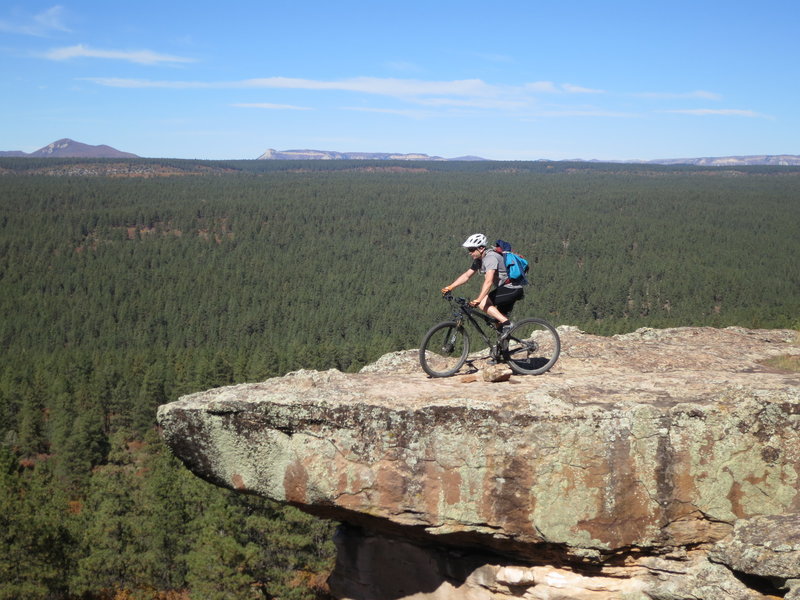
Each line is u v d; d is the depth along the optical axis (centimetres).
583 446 912
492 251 1073
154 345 16038
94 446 7100
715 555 895
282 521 2952
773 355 1280
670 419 910
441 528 964
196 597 2858
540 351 1245
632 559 957
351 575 1192
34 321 17200
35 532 2922
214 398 1024
